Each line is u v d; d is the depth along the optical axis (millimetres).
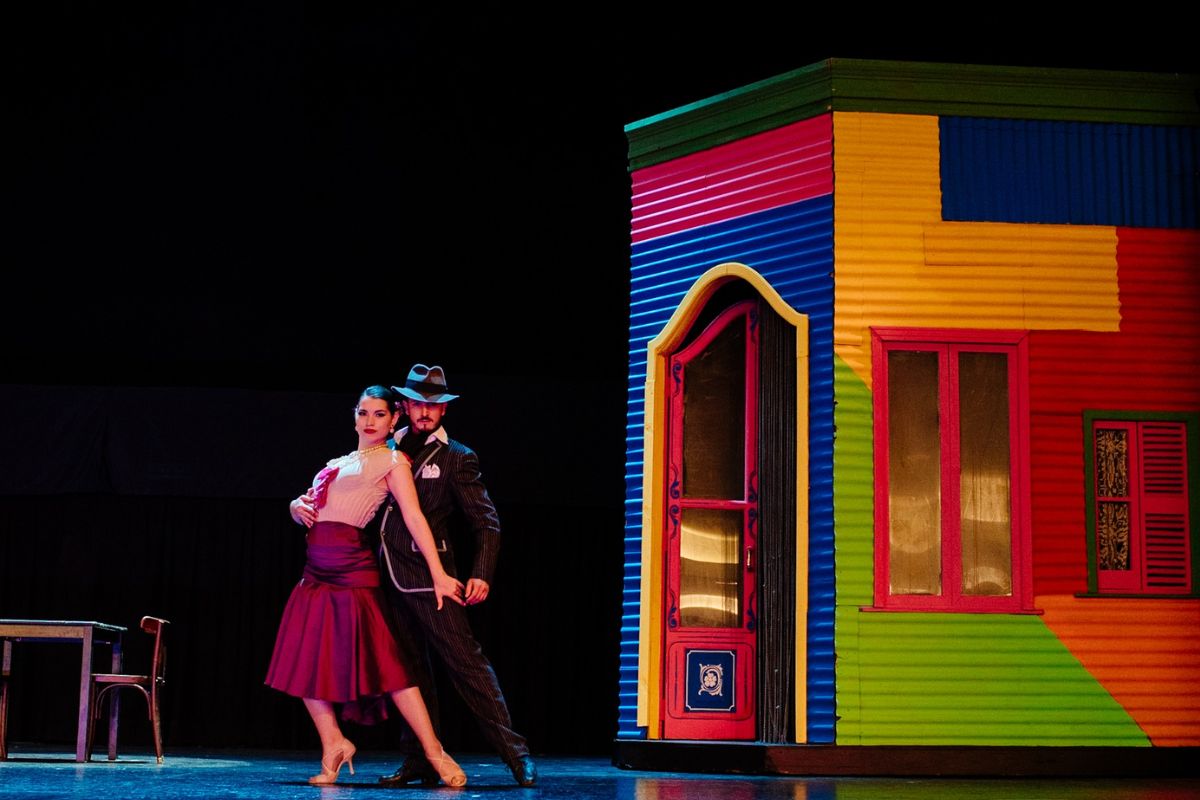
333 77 11633
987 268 7555
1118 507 7551
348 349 11484
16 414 11391
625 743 7730
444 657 5727
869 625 7223
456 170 11633
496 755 10648
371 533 11086
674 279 8180
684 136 8258
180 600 11688
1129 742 7242
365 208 11578
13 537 11742
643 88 11625
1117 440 7602
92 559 11695
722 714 7793
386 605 5719
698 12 11555
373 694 5566
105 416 11383
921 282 7504
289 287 11508
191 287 11484
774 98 7836
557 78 11672
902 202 7555
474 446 11469
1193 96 7793
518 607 11898
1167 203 7727
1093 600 7352
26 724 11516
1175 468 7562
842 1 11367
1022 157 7660
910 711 7164
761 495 7688
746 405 7969
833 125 7570
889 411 7457
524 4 11641
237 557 11758
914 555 7383
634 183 8492
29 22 11516
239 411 11422
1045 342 7539
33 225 11469
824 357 7438
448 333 11570
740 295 8445
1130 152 7738
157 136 11555
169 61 11586
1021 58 11227
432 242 11602
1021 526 7375
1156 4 11016
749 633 7855
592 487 11547
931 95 7645
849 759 7094
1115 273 7633
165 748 10969
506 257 11625
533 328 11617
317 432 11422
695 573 7945
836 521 7281
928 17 11281
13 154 11500
